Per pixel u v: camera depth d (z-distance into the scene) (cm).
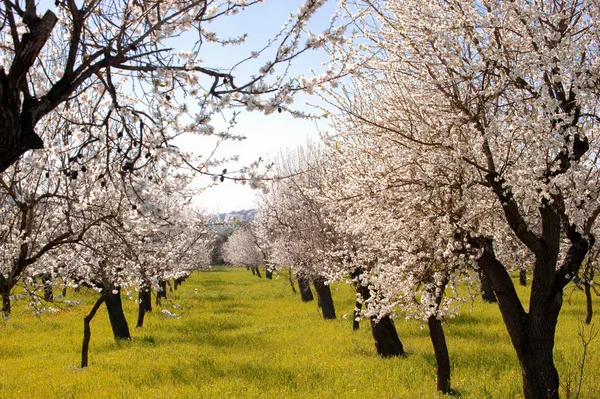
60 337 1831
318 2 424
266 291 3978
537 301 716
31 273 932
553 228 711
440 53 699
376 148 891
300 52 443
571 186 641
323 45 446
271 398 954
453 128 759
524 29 650
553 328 719
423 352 1355
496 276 763
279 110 452
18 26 486
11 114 347
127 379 1154
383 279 891
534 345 716
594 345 1305
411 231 836
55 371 1270
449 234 746
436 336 978
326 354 1399
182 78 491
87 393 1025
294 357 1368
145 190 501
